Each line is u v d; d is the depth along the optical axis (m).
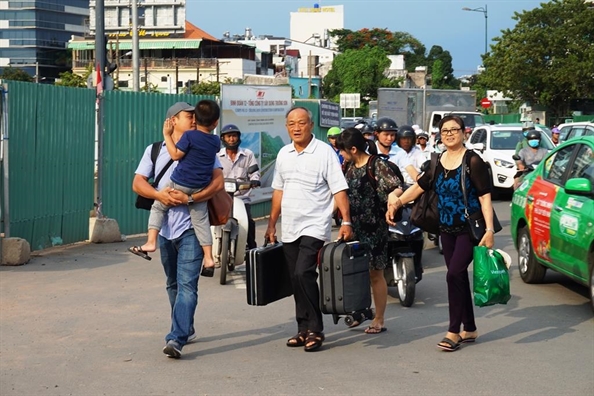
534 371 6.77
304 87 82.62
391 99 36.06
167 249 7.37
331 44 136.25
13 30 116.38
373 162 7.80
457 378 6.55
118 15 92.31
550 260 9.83
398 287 9.59
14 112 11.72
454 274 7.39
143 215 15.60
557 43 54.12
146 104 15.42
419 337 7.96
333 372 6.71
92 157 14.22
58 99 12.96
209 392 6.18
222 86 17.02
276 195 7.61
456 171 7.33
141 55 91.44
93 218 14.22
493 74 56.97
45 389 6.26
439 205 7.45
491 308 9.36
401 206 7.62
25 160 12.11
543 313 9.09
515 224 11.04
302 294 7.36
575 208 9.10
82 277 10.83
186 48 90.38
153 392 6.18
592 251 8.62
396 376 6.60
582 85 54.41
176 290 7.58
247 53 95.38
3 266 11.48
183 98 16.25
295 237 7.32
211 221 7.38
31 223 12.42
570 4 54.44
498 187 23.09
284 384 6.37
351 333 8.13
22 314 8.77
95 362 7.00
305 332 7.52
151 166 7.41
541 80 55.38
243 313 8.97
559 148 10.41
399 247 9.45
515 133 24.00
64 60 118.56
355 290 7.21
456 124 7.32
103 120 14.43
